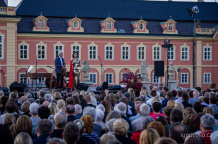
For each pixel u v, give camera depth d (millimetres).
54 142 5316
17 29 45531
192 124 8047
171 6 56688
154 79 51062
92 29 49281
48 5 49938
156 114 9844
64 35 46875
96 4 53031
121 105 9555
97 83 48750
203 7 57875
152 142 5742
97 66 48562
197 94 14227
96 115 9125
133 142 6953
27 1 49562
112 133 7340
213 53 52750
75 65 24234
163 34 50719
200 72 52406
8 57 43250
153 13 54438
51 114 9586
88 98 11891
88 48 48281
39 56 46281
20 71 45500
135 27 50312
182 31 52844
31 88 28734
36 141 6832
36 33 45812
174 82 34438
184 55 52125
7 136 5766
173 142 5035
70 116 8930
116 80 49469
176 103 10508
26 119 7312
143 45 50344
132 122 9273
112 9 53031
